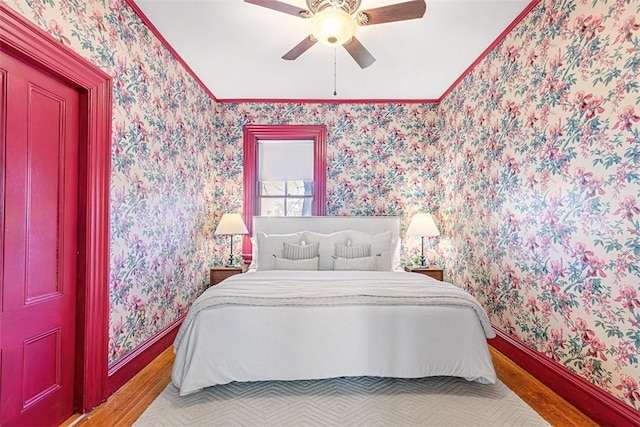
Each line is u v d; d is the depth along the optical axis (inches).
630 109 65.1
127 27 90.8
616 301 68.2
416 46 114.9
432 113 168.1
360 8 92.0
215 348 81.4
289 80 143.6
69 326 74.7
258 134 167.0
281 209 182.1
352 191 167.3
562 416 75.0
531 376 93.7
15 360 62.3
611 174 69.0
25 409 64.1
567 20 80.7
